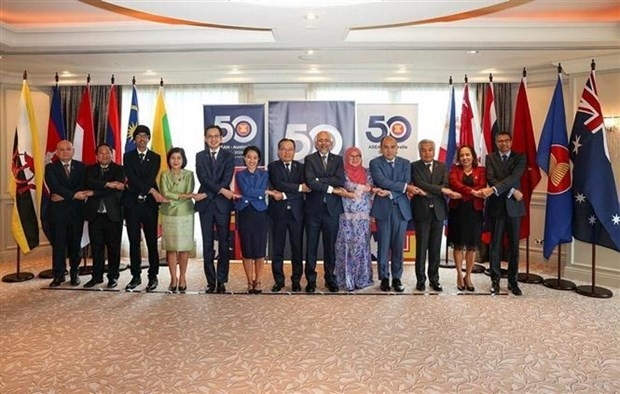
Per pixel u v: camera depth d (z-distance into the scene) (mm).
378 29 4809
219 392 2758
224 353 3301
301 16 3842
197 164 4598
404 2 3465
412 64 5918
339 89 6480
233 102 6508
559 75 5031
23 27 4812
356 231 4805
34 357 3225
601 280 5172
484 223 4984
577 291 4785
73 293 4738
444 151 5750
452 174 4762
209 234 4688
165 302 4438
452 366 3105
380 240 4770
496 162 4676
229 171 4637
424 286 4863
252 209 4582
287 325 3840
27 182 5215
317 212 4609
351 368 3074
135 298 4562
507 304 4398
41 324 3848
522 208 4707
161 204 4684
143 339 3545
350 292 4738
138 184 4602
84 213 5035
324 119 5898
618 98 5082
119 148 5867
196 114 6523
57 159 5004
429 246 4805
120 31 4848
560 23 4699
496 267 4762
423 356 3258
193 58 5562
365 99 6477
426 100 6445
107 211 4832
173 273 4797
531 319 3992
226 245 4719
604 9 4602
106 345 3432
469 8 3604
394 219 4754
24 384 2848
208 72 6246
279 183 4605
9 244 6367
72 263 5039
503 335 3635
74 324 3850
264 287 4938
